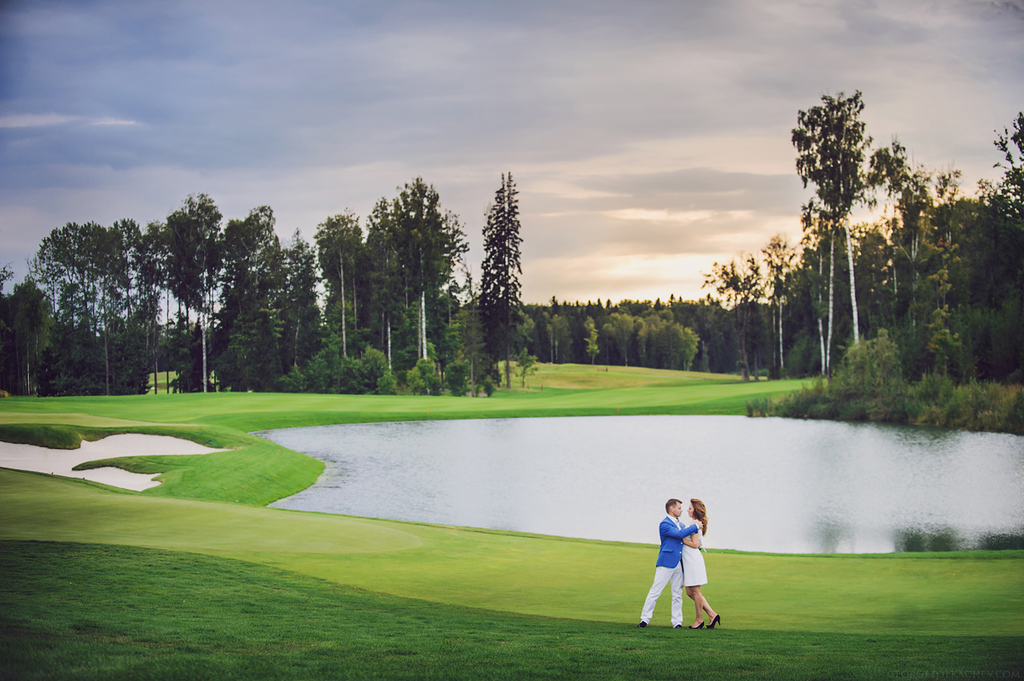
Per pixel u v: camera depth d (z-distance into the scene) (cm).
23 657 718
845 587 1326
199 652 780
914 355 6706
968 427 5431
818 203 7150
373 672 748
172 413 5700
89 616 883
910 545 2205
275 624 917
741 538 2298
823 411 6334
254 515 1931
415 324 9925
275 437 5112
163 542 1484
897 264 8688
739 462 3912
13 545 1262
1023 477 3381
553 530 2414
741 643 904
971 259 7775
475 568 1459
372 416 6197
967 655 837
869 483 3259
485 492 3106
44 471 2948
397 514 2680
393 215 9519
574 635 936
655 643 898
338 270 10219
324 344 9900
